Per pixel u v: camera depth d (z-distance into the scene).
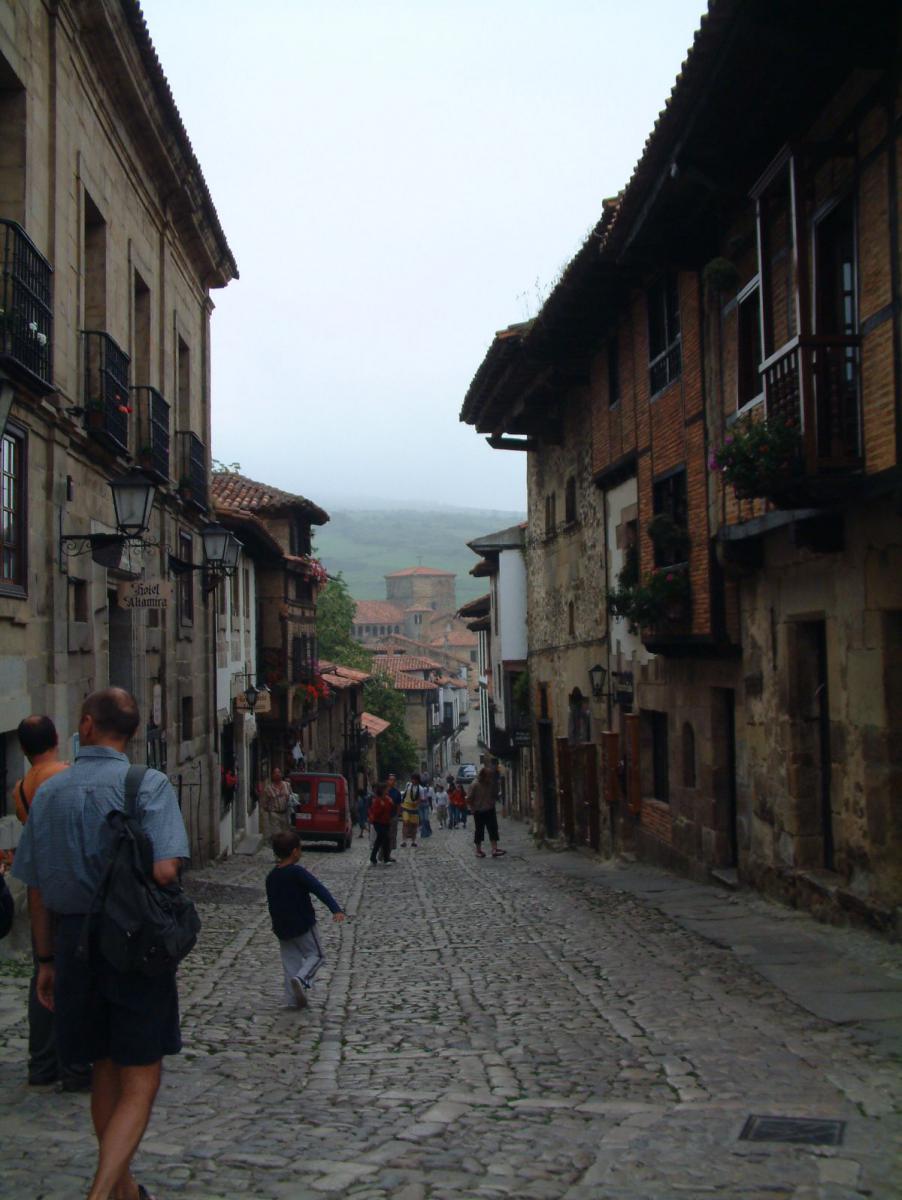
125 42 14.82
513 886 18.28
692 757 16.94
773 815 13.01
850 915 10.70
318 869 25.05
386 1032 8.21
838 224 10.65
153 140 17.44
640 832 19.70
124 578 16.53
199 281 23.08
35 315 12.02
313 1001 9.55
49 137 12.98
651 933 11.83
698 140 11.53
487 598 46.72
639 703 19.34
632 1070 6.72
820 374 9.90
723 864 15.45
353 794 55.94
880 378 9.48
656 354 17.47
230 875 21.64
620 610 17.17
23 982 9.51
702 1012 8.15
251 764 31.75
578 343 21.20
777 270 12.14
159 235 19.48
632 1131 5.45
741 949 10.32
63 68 13.35
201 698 23.09
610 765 20.64
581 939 11.98
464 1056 7.30
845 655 10.89
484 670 55.72
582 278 17.84
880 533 10.05
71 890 4.34
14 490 11.91
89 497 14.54
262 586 35.03
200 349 23.31
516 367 23.64
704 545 14.91
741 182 12.16
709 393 14.70
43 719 6.59
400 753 71.62
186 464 20.67
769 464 9.88
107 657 15.27
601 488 21.36
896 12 9.17
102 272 15.66
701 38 9.88
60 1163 5.05
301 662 38.41
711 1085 6.31
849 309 10.50
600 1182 4.75
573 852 24.19
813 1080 6.31
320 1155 5.23
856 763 10.70
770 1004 8.24
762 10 9.17
